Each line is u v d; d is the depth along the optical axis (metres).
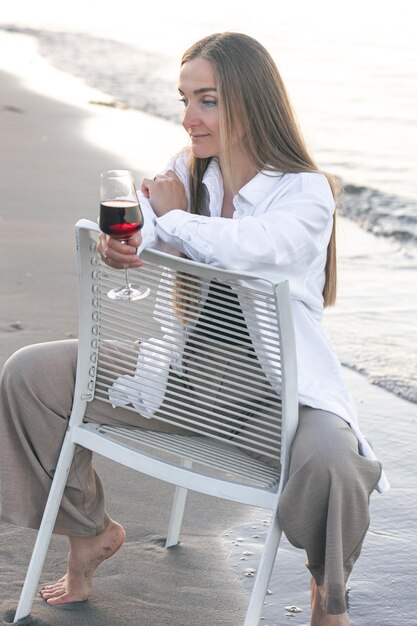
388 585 4.75
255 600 3.76
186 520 5.34
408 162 16.98
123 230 3.83
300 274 4.11
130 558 4.89
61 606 4.44
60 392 4.19
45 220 11.41
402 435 6.48
